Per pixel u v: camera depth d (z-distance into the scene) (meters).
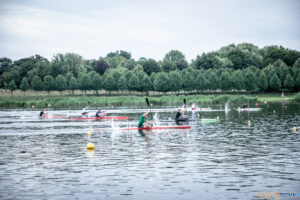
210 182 16.28
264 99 116.50
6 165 20.22
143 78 139.75
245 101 96.00
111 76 141.75
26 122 50.12
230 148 24.81
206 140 28.92
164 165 19.73
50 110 81.00
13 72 167.25
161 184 16.08
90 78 144.38
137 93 154.75
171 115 60.47
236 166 19.23
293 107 73.75
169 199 14.05
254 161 20.39
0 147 26.75
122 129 38.78
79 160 21.44
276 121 44.00
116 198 14.23
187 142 28.02
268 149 24.16
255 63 187.12
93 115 60.81
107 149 25.34
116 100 99.25
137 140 29.83
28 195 14.70
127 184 16.14
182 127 38.78
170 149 24.84
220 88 138.25
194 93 149.62
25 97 137.50
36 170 18.95
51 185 16.11
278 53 185.25
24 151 24.86
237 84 135.75
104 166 19.72
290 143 26.58
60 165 20.09
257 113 58.94
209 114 59.47
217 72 151.88
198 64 183.88
